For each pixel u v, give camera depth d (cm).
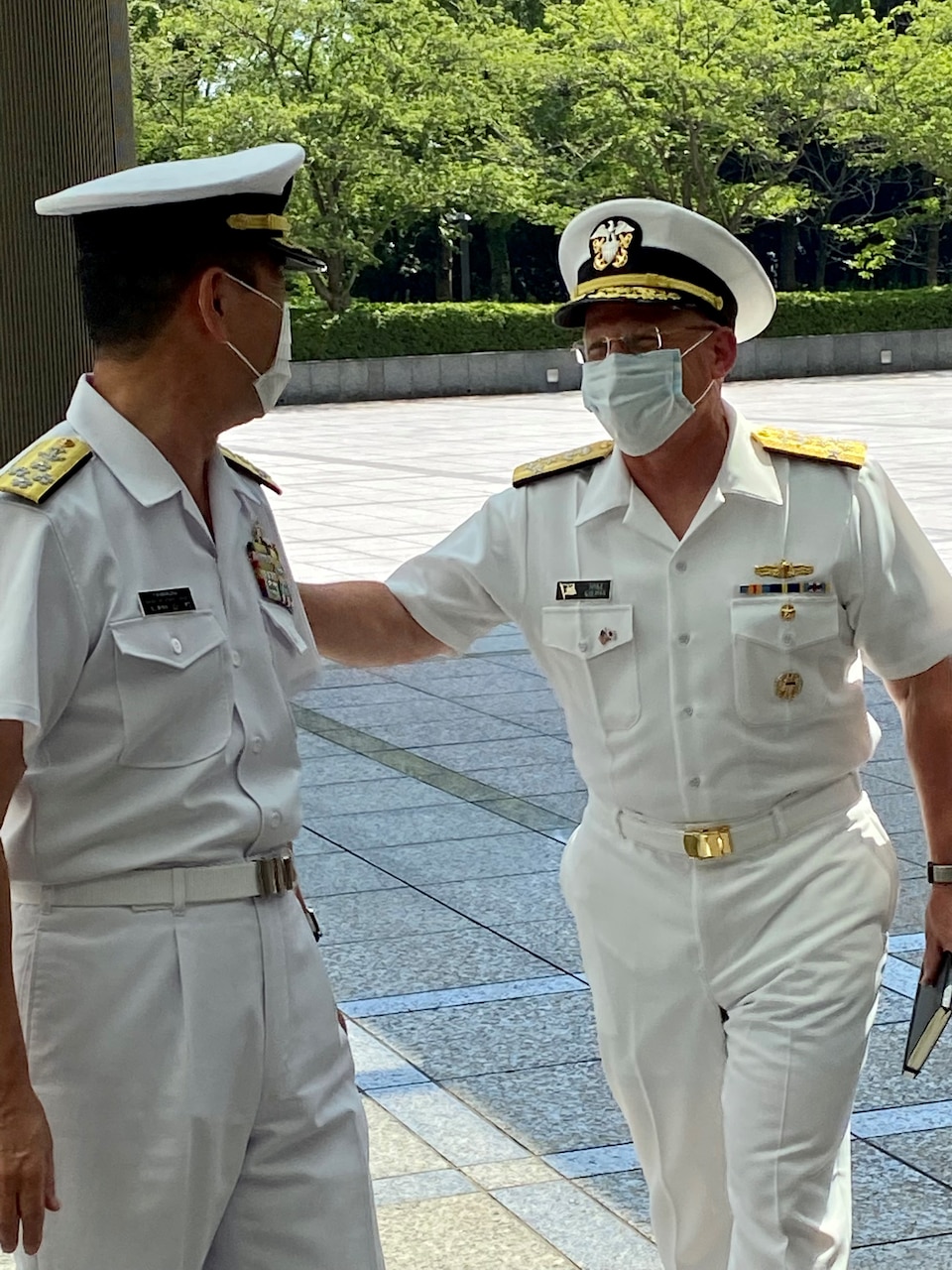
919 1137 378
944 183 3656
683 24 3356
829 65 3356
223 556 221
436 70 3259
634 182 3569
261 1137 218
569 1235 335
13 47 565
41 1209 195
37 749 207
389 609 287
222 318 214
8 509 205
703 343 264
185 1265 212
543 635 278
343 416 2798
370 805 654
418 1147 375
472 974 477
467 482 1738
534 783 681
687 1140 277
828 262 4225
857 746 275
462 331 3303
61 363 582
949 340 3600
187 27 3077
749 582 265
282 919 220
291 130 3052
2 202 572
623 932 273
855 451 275
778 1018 258
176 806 210
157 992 208
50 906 211
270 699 223
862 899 264
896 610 270
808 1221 253
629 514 269
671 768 266
